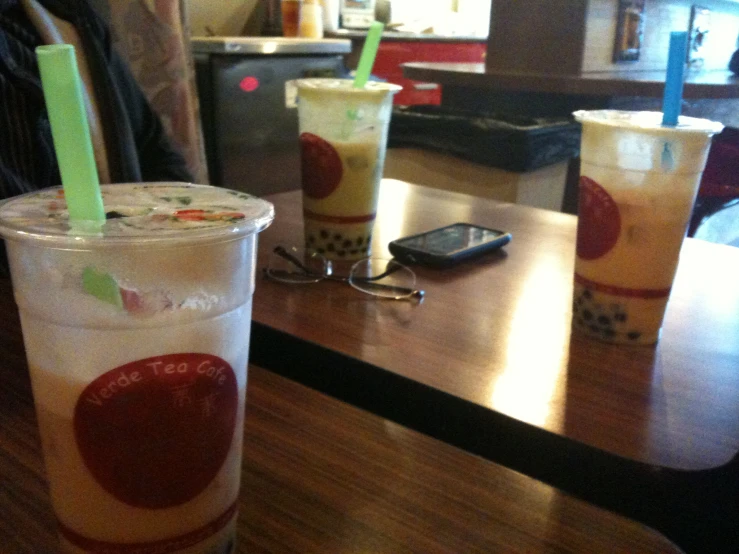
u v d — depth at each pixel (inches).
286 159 83.3
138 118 41.3
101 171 36.6
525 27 74.8
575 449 15.9
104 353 10.3
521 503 14.0
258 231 11.3
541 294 24.5
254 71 75.7
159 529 11.4
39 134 30.9
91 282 9.9
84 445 10.8
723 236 73.9
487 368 19.0
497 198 68.6
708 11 91.6
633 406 17.5
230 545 12.4
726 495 15.1
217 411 11.2
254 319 21.7
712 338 21.5
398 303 23.3
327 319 21.9
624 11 74.5
